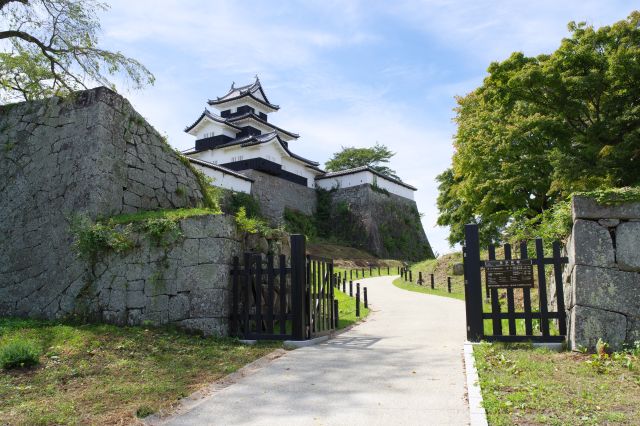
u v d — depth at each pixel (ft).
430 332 29.96
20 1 37.40
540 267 22.47
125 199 32.27
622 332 19.60
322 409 14.82
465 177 77.05
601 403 13.74
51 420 14.12
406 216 177.88
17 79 38.86
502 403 13.87
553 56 48.70
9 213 31.91
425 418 13.62
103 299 27.43
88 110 31.73
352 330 32.37
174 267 26.94
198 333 25.91
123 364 20.27
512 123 61.16
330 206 163.43
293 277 26.07
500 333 22.80
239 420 14.14
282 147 143.54
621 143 43.37
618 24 46.83
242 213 31.35
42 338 23.71
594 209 20.88
